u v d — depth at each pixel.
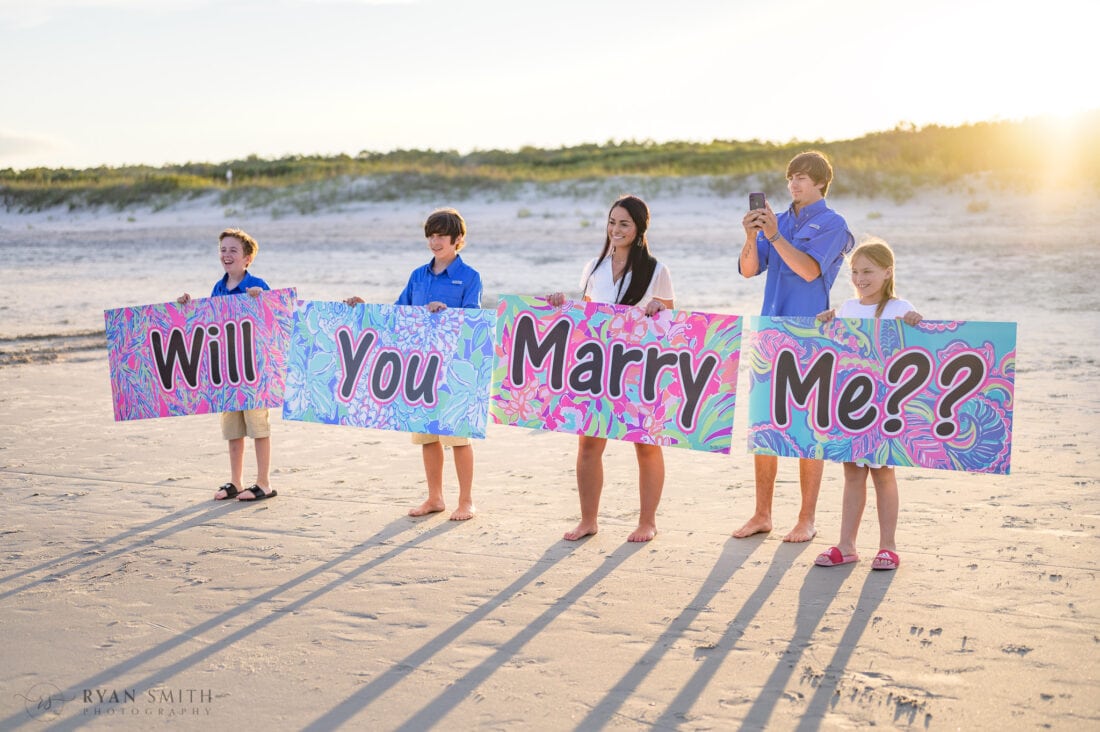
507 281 17.39
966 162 26.59
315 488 6.24
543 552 4.95
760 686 3.45
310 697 3.40
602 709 3.29
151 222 34.59
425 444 5.64
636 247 5.27
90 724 3.22
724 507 5.73
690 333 5.00
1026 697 3.32
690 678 3.51
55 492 6.12
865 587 4.38
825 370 4.84
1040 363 9.78
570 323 5.19
